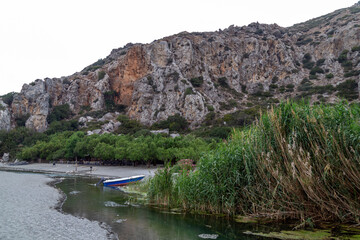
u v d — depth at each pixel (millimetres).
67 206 18844
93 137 81125
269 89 131625
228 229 12258
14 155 100000
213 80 136125
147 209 17422
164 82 125125
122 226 13344
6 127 125625
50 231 12430
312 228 11484
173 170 19203
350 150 11188
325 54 139750
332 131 11359
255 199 13727
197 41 149000
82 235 11914
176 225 13320
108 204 19469
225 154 14883
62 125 123562
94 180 40250
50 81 148375
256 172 13727
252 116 88312
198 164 16438
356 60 121000
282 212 12562
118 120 122188
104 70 158000
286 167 12008
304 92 115750
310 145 12008
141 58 140250
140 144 60188
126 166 67188
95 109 139500
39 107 131500
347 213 11461
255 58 143250
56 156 81938
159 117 111500
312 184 11352
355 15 154875
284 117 12672
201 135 83562
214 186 14727
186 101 110125
